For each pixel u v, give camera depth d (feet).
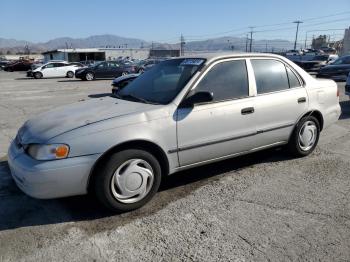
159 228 10.93
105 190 11.31
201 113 12.91
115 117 11.62
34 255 9.66
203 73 13.41
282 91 15.60
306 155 17.31
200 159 13.33
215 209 12.07
